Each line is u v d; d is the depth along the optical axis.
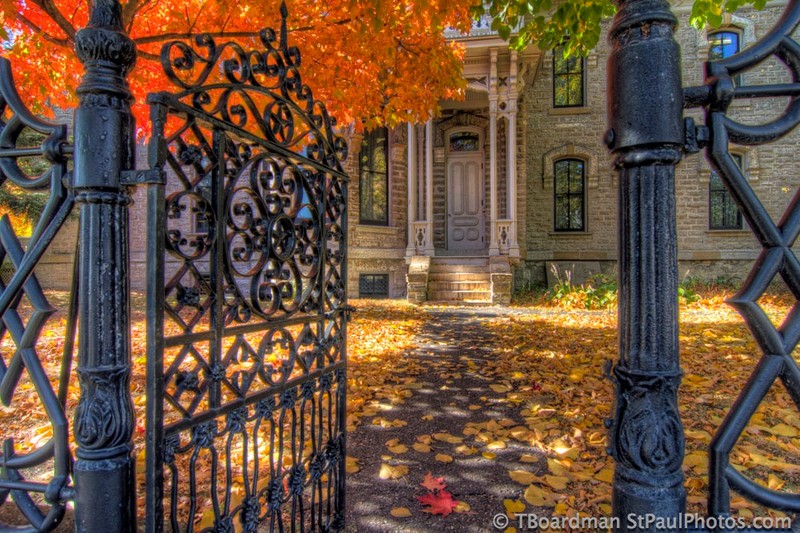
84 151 1.10
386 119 5.64
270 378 1.62
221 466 2.66
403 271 13.44
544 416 3.40
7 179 1.26
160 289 1.15
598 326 7.71
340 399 2.13
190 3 4.74
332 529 2.01
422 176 13.73
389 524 2.11
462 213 14.00
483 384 4.30
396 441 2.98
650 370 1.08
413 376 4.61
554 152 14.87
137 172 1.12
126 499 1.10
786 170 13.73
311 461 1.89
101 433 1.07
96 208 1.10
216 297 1.38
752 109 13.59
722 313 9.30
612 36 1.17
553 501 2.26
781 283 11.16
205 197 1.35
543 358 5.29
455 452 2.85
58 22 4.08
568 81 14.98
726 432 1.09
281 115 1.73
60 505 1.20
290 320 1.75
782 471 2.45
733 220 14.39
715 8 3.94
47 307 1.22
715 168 1.11
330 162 2.12
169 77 1.20
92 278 1.09
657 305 1.08
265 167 1.66
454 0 3.92
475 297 11.26
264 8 3.96
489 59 11.27
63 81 5.19
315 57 4.62
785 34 1.09
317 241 1.97
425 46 5.02
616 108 1.12
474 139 14.02
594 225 14.68
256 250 1.56
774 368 1.07
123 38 1.13
